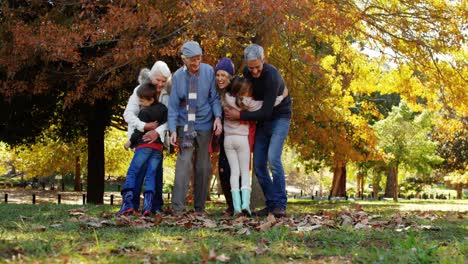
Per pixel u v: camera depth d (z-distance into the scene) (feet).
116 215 21.57
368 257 12.07
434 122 54.44
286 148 94.17
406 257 11.68
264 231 16.19
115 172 135.85
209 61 42.27
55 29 44.06
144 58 44.24
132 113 22.59
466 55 49.06
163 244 13.35
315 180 201.87
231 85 22.54
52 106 68.03
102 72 51.39
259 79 22.75
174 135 22.39
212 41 40.19
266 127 23.54
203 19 38.34
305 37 49.65
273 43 46.75
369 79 56.39
